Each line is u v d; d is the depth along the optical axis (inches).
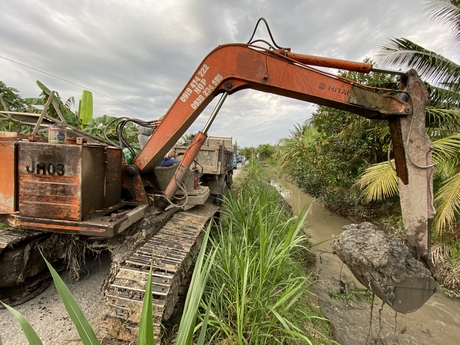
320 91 118.1
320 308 141.3
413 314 146.9
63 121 144.7
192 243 113.7
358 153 301.3
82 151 96.3
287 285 108.2
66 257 125.1
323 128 368.8
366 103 114.7
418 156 109.9
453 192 187.8
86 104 287.7
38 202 96.7
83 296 116.6
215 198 254.7
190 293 56.1
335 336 122.7
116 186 125.1
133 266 94.1
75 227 95.3
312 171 368.5
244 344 88.0
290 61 119.5
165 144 134.5
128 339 80.3
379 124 283.9
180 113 130.5
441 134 236.4
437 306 155.9
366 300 156.2
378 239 96.8
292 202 430.6
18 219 97.5
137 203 130.5
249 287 101.9
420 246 106.1
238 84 124.6
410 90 111.4
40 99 266.4
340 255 103.9
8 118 147.2
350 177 323.9
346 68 117.5
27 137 106.3
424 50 231.9
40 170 96.0
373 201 330.6
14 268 106.0
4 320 101.5
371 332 130.3
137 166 138.9
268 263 104.2
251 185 330.3
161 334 81.7
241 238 143.4
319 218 335.3
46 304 112.6
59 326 98.9
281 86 120.3
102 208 111.7
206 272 61.4
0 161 98.0
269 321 95.4
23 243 111.1
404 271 90.7
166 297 83.7
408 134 111.3
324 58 118.3
